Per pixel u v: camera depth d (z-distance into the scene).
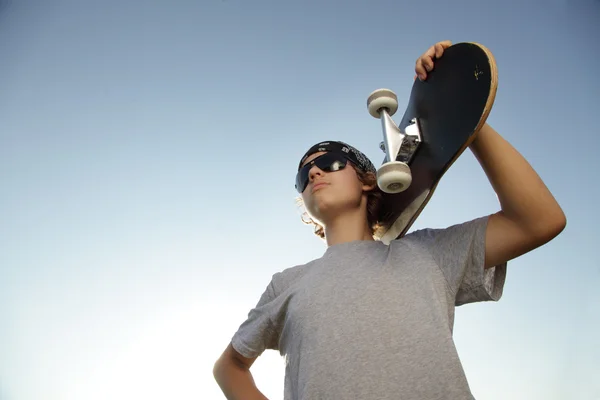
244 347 1.73
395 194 1.83
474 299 1.42
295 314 1.49
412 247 1.56
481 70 1.32
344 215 1.86
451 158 1.37
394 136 1.63
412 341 1.27
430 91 1.58
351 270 1.54
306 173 1.96
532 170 1.39
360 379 1.22
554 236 1.34
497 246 1.40
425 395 1.16
